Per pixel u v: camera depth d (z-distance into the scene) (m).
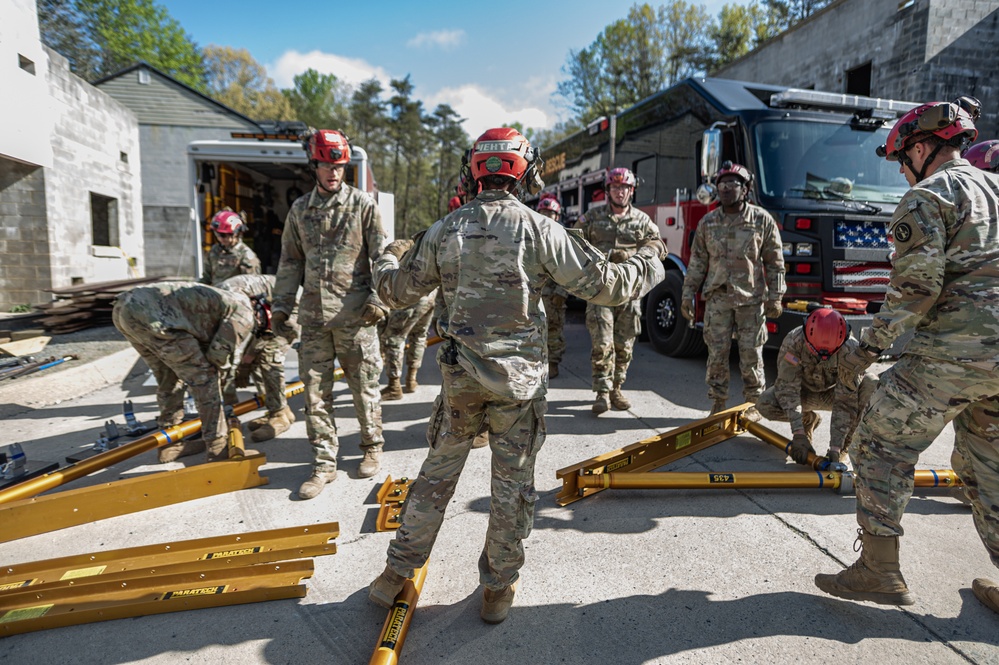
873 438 2.25
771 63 15.68
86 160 11.63
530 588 2.51
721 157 5.94
